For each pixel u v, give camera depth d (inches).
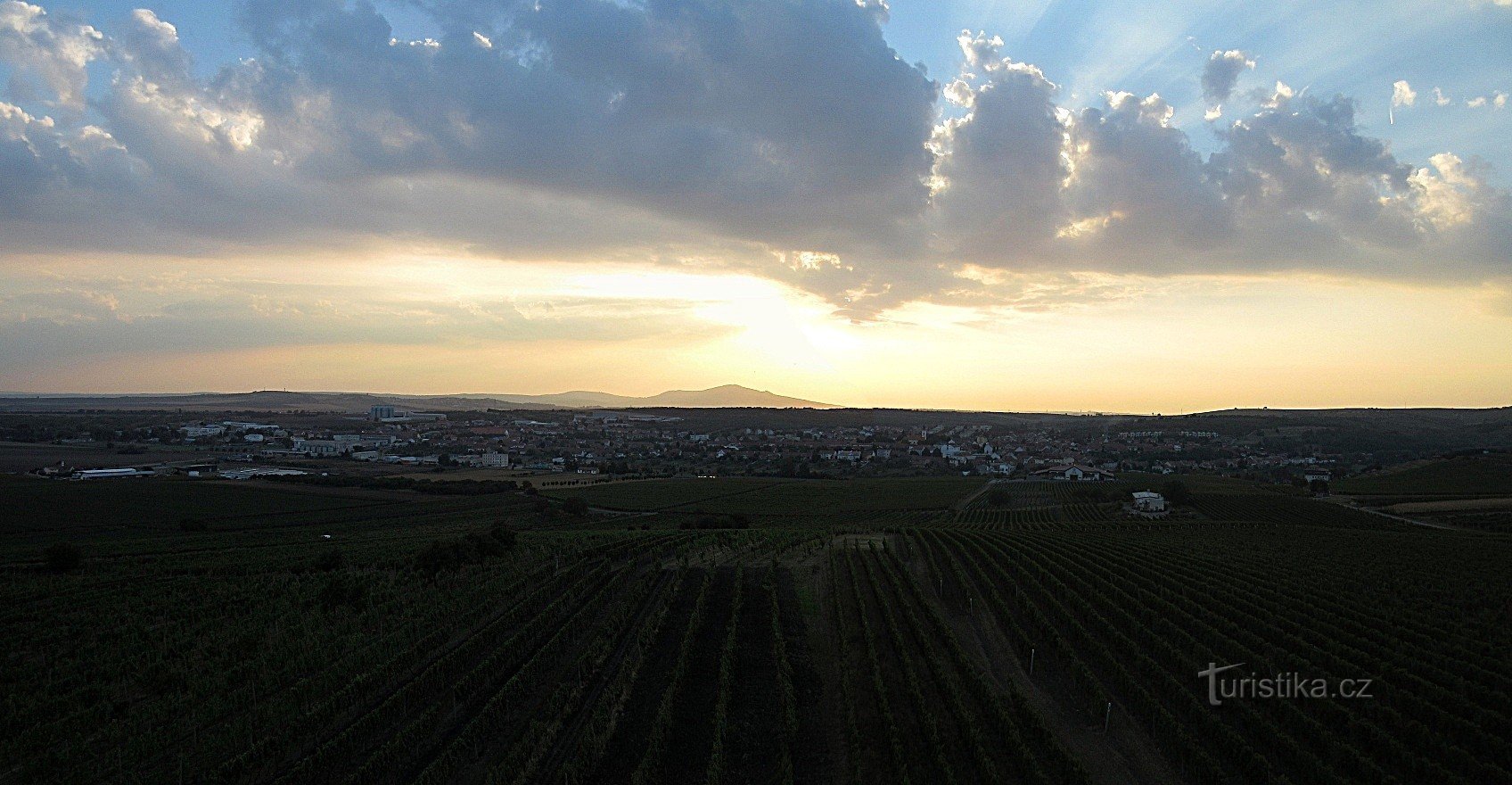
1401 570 2177.7
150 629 1723.7
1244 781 930.1
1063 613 1651.1
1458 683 1173.1
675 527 3998.5
